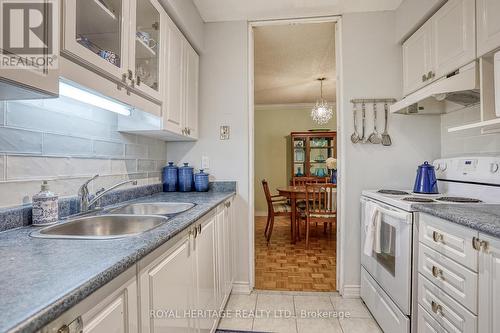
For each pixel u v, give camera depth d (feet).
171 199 5.64
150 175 6.66
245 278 7.30
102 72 3.37
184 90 6.29
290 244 11.68
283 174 18.43
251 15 7.15
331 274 8.54
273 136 18.54
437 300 4.07
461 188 5.71
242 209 7.35
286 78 12.58
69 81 2.89
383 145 6.96
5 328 1.21
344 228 7.04
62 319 1.56
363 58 7.02
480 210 4.07
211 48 7.48
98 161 4.77
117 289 2.10
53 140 3.79
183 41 6.24
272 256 10.19
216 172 7.42
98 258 2.10
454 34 5.01
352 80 7.04
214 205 4.87
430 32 5.72
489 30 4.25
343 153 7.10
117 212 4.58
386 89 6.98
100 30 3.67
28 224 3.29
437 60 5.49
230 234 6.63
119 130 5.35
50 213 3.34
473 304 3.37
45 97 2.66
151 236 2.71
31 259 2.10
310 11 6.98
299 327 5.70
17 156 3.26
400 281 4.83
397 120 6.95
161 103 5.12
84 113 4.42
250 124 7.56
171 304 3.06
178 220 3.47
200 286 4.17
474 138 5.75
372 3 6.67
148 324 2.55
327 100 17.06
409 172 6.91
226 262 6.15
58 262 2.03
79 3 3.20
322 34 8.45
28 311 1.35
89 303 1.79
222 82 7.45
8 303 1.43
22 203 3.31
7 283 1.67
